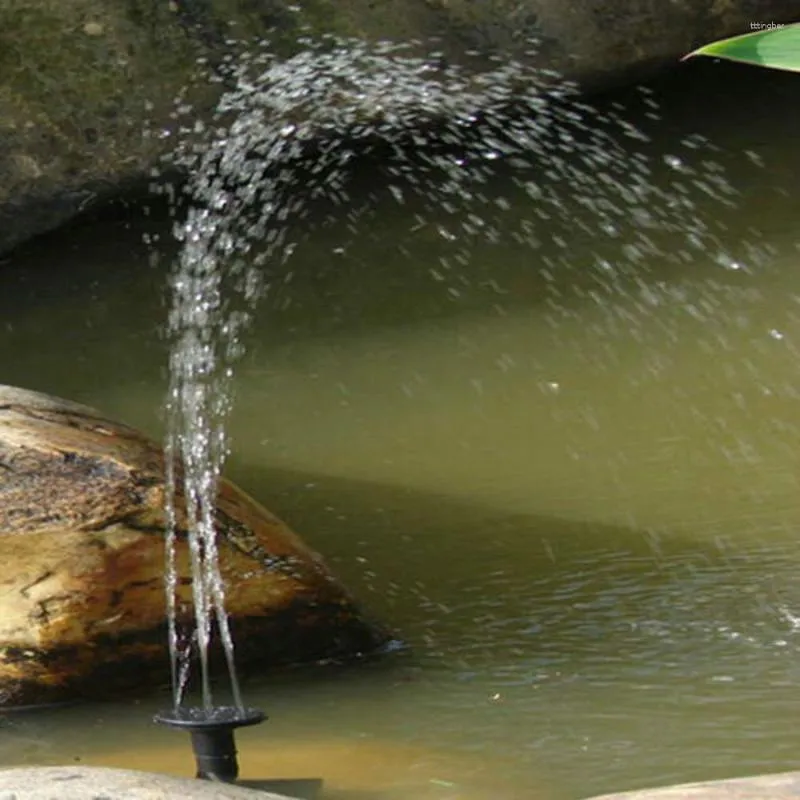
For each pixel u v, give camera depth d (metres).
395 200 20.91
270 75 20.75
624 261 19.05
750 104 22.48
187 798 6.00
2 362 18.28
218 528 9.92
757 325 16.98
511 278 18.97
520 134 21.89
